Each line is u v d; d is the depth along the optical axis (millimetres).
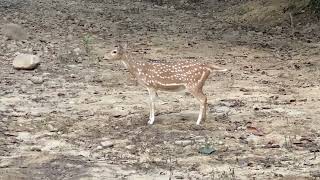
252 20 23375
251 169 7930
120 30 20672
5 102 10875
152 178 7508
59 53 15461
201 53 16922
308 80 13438
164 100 11266
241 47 18078
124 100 11250
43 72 13344
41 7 25156
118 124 9758
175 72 9602
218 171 7824
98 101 11148
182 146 8789
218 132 9406
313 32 20531
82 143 8891
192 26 22469
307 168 7988
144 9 27078
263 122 9953
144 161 8164
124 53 9680
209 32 21062
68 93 11664
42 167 7832
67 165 7922
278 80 13391
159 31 20953
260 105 11047
